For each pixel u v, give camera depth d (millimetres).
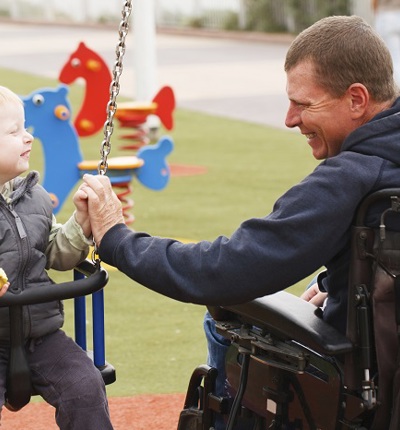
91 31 33469
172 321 6316
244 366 3529
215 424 3893
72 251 3604
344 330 3348
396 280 3145
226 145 12750
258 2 28906
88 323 6254
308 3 27328
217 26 31031
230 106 16094
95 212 3408
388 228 3158
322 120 3326
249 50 24781
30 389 3465
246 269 3195
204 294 3248
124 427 4805
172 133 13742
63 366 3521
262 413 3555
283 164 11414
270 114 15219
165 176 8438
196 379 3793
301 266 3199
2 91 3551
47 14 40156
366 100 3281
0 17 42281
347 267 3279
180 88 18328
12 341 3416
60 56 24688
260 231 3207
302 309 3396
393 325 3156
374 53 3266
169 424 4836
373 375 3258
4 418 4930
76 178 8188
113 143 12633
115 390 5238
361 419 3268
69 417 3475
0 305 3305
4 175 3533
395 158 3180
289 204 3191
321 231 3164
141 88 12938
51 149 8102
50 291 3354
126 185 8352
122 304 6633
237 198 9672
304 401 3389
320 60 3279
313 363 3332
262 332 3461
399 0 13906
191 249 3291
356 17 3357
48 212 3645
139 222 8695
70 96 17359
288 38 26547
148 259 3311
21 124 3562
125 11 3387
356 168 3164
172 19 33156
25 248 3516
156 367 5559
